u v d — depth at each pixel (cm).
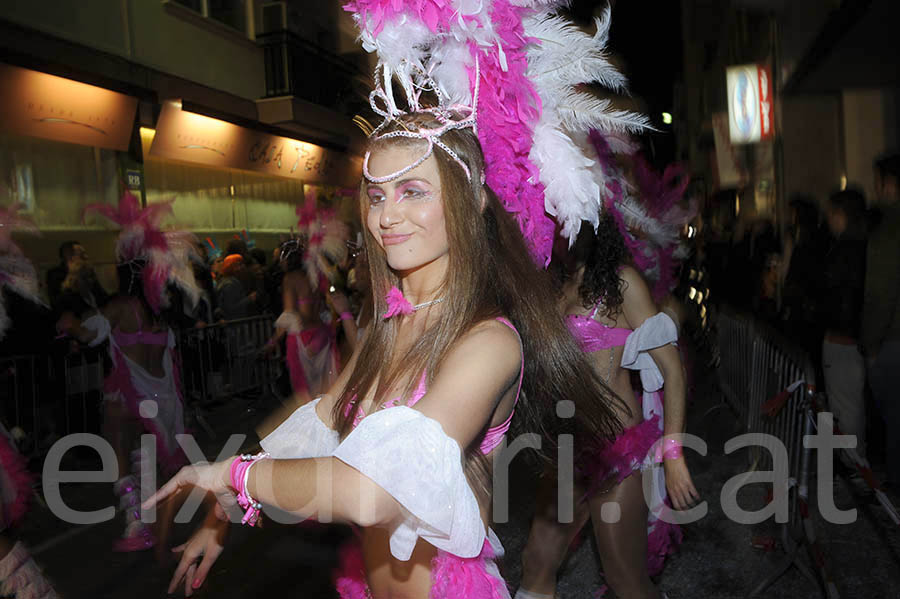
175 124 1108
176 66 1141
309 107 1416
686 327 1012
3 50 805
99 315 530
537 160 163
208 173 1248
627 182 292
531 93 161
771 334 449
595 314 254
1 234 505
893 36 711
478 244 146
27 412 552
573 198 165
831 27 730
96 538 412
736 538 383
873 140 1003
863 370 440
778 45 1130
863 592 325
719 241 1021
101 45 980
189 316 707
